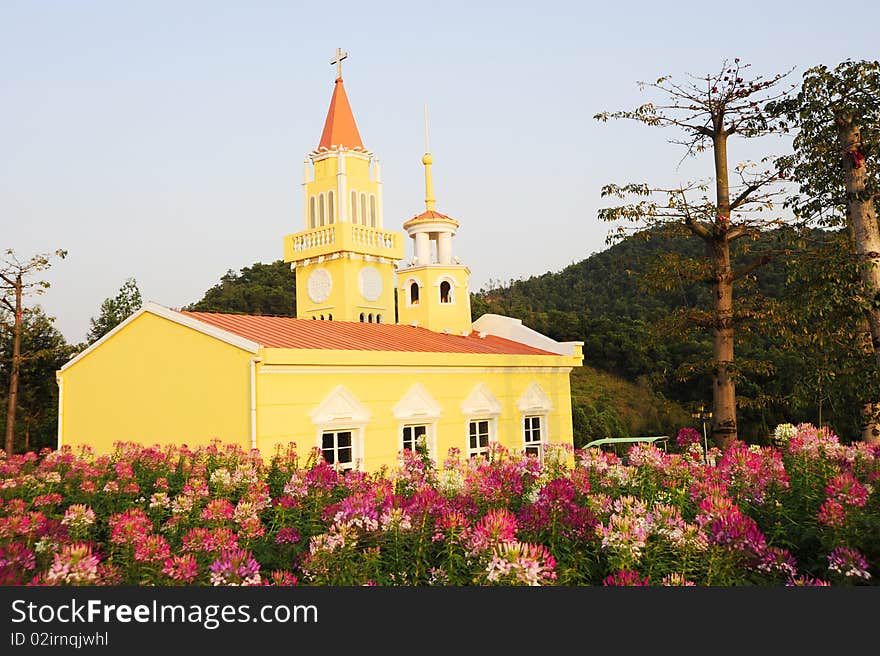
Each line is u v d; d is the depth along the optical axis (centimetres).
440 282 2339
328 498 860
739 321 1439
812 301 1220
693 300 6438
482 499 809
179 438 1491
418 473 1026
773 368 1402
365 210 2358
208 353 1450
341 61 2455
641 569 562
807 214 1373
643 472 913
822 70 1223
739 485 799
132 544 622
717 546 554
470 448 1834
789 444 941
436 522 620
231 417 1393
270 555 688
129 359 1630
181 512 843
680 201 1398
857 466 873
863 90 1195
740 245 1532
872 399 1190
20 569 532
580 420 4191
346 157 2314
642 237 1461
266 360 1361
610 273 8269
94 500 1034
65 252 2891
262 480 1065
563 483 679
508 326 2422
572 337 5981
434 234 2402
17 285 2819
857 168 1213
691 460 938
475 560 550
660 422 4884
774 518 723
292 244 2362
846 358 1271
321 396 1477
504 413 1934
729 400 1411
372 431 1570
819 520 630
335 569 571
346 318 2220
